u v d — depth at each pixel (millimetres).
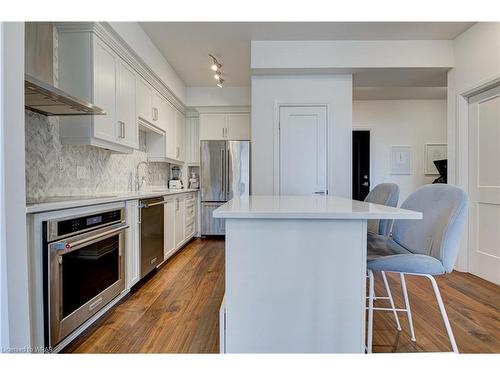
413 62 3348
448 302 2361
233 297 1239
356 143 5840
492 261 2830
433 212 1461
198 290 2639
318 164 3619
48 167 2215
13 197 1196
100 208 2004
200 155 4980
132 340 1780
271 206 1434
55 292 1528
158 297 2475
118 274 2244
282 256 1226
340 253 1223
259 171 3635
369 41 3361
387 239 1870
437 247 1345
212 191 4965
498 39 2727
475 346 1706
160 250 3174
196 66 4172
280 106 3621
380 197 2096
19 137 1223
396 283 2816
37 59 2035
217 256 3850
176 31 3156
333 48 3369
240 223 1231
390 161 5730
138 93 3182
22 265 1245
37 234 1446
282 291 1232
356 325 1227
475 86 2965
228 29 3119
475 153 3059
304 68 3393
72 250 1627
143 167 4023
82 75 2301
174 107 4559
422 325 1972
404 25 3018
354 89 5066
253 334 1240
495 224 2805
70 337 1697
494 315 2121
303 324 1234
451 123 3354
